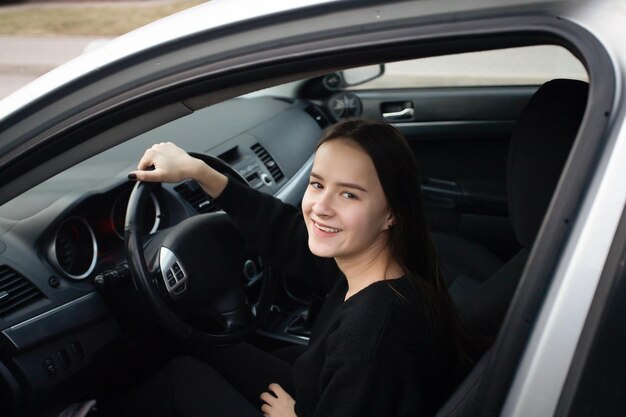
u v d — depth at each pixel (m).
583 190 0.76
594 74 0.77
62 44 8.30
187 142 2.46
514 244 2.80
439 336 1.17
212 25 1.03
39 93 1.14
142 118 1.12
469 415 0.87
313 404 1.28
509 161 1.37
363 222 1.17
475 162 3.14
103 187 1.91
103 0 11.88
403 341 1.11
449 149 3.15
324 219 1.19
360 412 1.10
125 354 1.91
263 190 2.56
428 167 3.19
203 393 1.59
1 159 1.17
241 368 1.79
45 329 1.65
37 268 1.70
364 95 3.17
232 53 1.01
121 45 1.11
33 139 1.15
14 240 1.71
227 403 1.57
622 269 0.76
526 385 0.79
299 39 0.96
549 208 0.79
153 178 1.56
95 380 1.85
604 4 0.81
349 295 1.27
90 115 1.11
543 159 1.31
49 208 1.81
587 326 0.76
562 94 1.29
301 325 2.23
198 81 1.04
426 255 1.23
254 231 1.67
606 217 0.75
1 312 1.61
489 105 3.02
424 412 1.16
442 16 0.88
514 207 1.37
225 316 1.69
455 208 2.83
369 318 1.12
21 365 1.62
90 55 1.14
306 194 1.24
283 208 1.68
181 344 1.94
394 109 3.14
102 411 1.78
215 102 1.10
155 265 1.62
